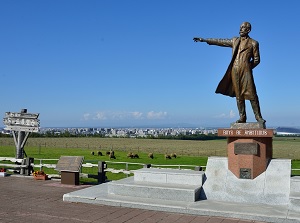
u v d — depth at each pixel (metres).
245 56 12.11
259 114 12.23
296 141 115.00
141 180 13.09
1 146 50.44
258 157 11.71
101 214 10.66
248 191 11.48
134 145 77.00
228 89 13.02
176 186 12.07
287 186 11.22
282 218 9.69
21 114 19.92
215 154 51.09
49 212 10.91
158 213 10.78
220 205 11.02
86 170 25.28
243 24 12.13
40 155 37.91
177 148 67.75
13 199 12.76
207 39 12.77
